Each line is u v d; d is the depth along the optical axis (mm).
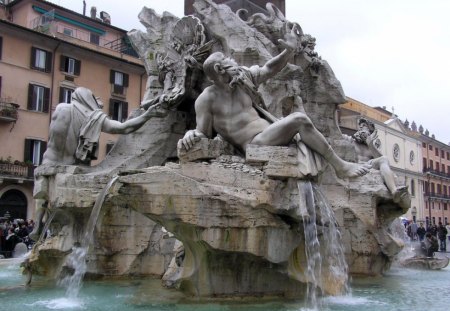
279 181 7418
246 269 7484
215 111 8102
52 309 7426
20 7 41250
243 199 7082
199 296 7520
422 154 65438
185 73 10688
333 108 12047
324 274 7918
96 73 40156
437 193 69062
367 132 13250
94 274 9883
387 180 10742
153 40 12789
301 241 7676
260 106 8453
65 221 10594
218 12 11016
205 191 7062
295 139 7875
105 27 44406
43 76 37000
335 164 8000
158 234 10258
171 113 11156
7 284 10109
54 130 10680
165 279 8758
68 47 38125
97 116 10867
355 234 10336
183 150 7730
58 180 10070
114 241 10016
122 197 7250
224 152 7918
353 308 7324
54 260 10461
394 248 10625
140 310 6965
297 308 7062
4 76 35062
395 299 8164
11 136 35312
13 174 33469
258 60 10586
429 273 11977
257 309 6969
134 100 42500
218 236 7043
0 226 17953
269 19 11734
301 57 11484
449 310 7246
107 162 10906
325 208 7926
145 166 10789
